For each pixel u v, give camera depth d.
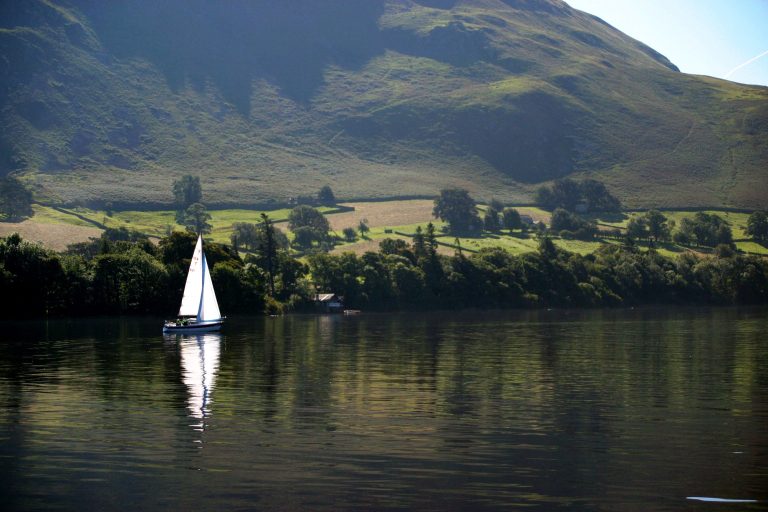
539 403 60.53
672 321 159.62
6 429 51.09
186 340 113.19
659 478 40.53
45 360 87.56
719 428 51.72
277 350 99.38
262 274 187.75
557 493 38.25
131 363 85.19
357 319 168.50
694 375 75.94
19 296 150.12
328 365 83.06
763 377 74.50
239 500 37.41
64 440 48.12
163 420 53.75
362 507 36.44
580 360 88.19
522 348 102.31
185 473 41.41
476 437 48.91
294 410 57.28
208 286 130.00
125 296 160.88
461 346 104.81
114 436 49.09
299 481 39.97
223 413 56.22
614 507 36.41
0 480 40.50
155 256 176.00
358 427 51.69
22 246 152.62
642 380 72.56
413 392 65.38
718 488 38.97
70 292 156.75
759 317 173.62
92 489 39.06
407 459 43.81
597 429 51.28
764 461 43.62
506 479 40.31
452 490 38.59
